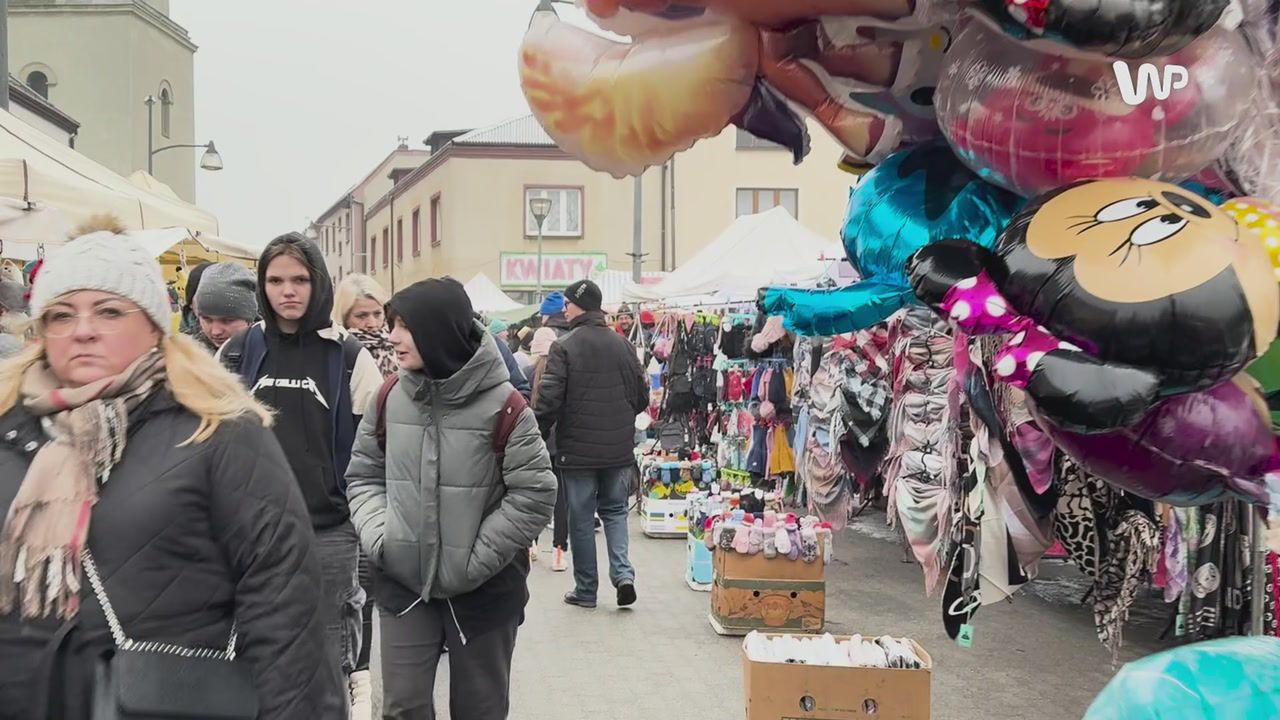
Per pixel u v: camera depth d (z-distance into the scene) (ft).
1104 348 5.51
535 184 91.15
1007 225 6.43
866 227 8.39
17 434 6.07
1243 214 6.11
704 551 22.81
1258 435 6.14
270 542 6.15
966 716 14.92
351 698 13.84
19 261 25.71
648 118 7.47
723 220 84.33
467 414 10.74
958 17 6.66
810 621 18.90
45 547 5.71
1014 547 9.48
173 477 5.94
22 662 5.69
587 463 20.61
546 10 7.79
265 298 12.41
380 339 15.99
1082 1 5.39
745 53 7.36
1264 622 10.55
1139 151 5.99
